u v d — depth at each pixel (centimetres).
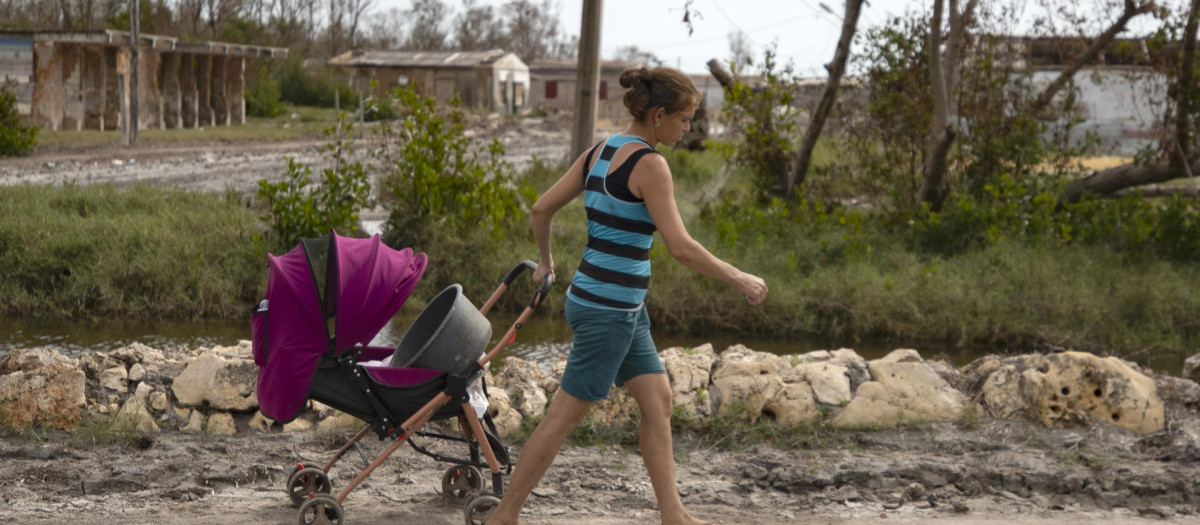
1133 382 512
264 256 1045
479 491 407
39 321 926
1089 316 973
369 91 5062
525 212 1221
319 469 403
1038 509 422
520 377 532
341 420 497
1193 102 1261
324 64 5559
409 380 377
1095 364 514
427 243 1110
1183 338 965
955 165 1421
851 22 1297
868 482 446
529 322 988
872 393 517
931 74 1249
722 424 502
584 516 406
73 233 1066
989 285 1037
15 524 373
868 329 976
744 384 517
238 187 1600
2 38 2662
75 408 484
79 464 437
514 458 464
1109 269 1112
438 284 1061
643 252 341
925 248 1217
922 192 1302
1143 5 1293
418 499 420
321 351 371
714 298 995
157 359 526
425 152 1181
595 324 338
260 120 3947
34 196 1253
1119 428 502
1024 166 1355
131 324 927
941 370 543
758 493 438
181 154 2216
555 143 3183
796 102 2133
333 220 1088
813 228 1251
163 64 3150
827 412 513
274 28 6006
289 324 370
